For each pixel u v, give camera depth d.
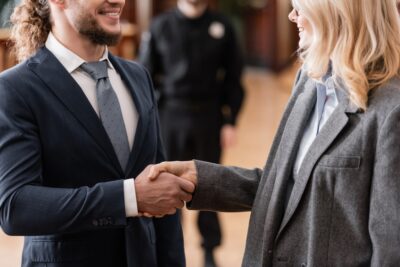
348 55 1.51
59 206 1.60
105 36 1.73
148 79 2.03
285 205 1.70
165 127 3.83
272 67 13.35
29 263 1.77
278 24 13.20
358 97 1.50
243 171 1.96
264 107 9.59
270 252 1.68
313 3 1.53
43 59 1.74
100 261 1.76
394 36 1.53
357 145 1.52
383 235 1.44
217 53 3.76
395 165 1.44
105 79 1.80
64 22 1.73
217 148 3.88
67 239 1.73
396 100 1.47
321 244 1.55
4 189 1.61
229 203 1.91
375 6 1.51
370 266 1.49
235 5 13.23
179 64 3.75
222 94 3.90
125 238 1.79
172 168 1.87
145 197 1.71
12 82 1.67
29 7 1.79
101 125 1.73
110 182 1.68
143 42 3.86
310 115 1.73
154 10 10.67
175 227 2.01
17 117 1.64
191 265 3.99
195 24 3.75
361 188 1.51
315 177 1.57
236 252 4.18
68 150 1.68
